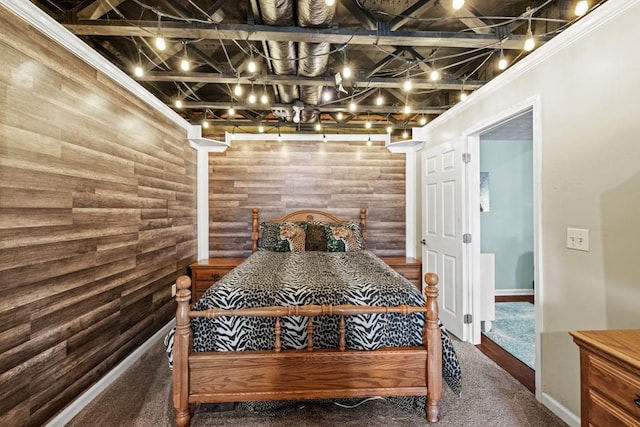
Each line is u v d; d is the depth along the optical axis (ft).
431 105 11.07
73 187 5.80
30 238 4.91
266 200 12.84
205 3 6.27
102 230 6.59
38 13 4.89
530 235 13.79
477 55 7.84
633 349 3.08
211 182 12.72
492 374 7.11
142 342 8.16
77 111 5.89
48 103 5.24
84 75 6.07
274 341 5.45
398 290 5.90
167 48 7.63
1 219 4.46
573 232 5.33
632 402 2.89
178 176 10.50
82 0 5.72
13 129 4.63
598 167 4.88
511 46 6.51
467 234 8.79
